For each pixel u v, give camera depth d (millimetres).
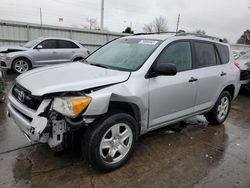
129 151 3287
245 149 4062
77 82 2873
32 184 2830
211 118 4961
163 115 3691
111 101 2990
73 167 3193
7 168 3098
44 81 2949
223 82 4719
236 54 11594
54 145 2701
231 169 3395
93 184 2893
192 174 3211
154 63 3473
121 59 3732
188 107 4105
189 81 3916
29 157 3369
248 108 6762
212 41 4688
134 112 3279
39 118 2674
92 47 19422
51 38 11039
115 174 3107
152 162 3436
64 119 2689
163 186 2936
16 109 3104
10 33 15656
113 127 3029
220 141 4309
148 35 4227
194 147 3992
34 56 10555
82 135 2957
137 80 3232
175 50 3854
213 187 2971
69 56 11383
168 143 4070
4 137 3926
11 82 8375
